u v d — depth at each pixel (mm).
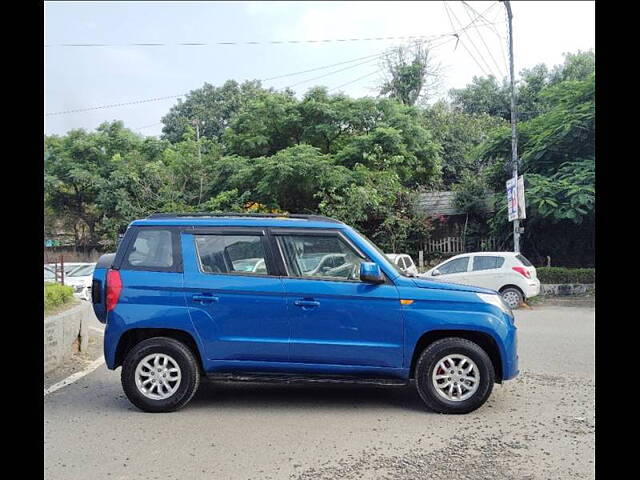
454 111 39188
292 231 6605
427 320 6289
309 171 22156
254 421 6086
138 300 6465
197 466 4844
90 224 33375
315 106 25016
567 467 4793
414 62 34281
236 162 24906
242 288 6402
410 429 5797
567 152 21062
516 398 6938
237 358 6379
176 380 6406
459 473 4680
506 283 16547
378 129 23906
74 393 7355
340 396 7113
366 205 22594
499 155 23969
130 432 5742
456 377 6324
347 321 6316
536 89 33375
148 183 28266
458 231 25359
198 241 6637
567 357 9445
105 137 33031
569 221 21438
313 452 5156
